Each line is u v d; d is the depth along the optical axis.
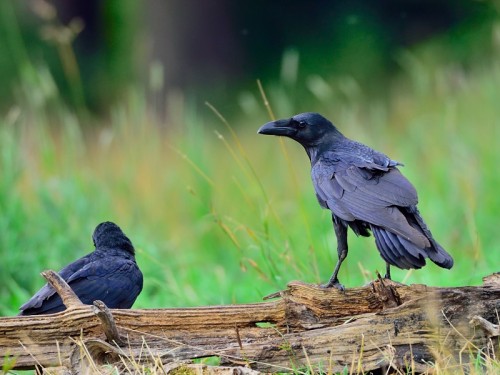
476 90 18.02
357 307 7.43
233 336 7.27
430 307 6.96
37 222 12.70
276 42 30.88
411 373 7.06
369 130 18.56
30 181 13.73
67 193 13.27
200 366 6.83
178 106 17.02
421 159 16.64
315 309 7.41
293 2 30.94
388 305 7.40
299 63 29.88
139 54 28.64
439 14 29.75
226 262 13.64
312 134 8.96
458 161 14.86
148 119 16.88
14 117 13.29
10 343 7.05
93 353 7.03
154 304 10.75
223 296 10.90
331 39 30.62
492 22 26.89
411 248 7.37
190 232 14.52
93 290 8.53
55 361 7.05
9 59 27.05
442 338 7.15
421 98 20.20
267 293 10.52
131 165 15.23
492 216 13.48
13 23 27.55
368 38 30.11
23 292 11.11
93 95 28.42
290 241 10.19
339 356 7.15
